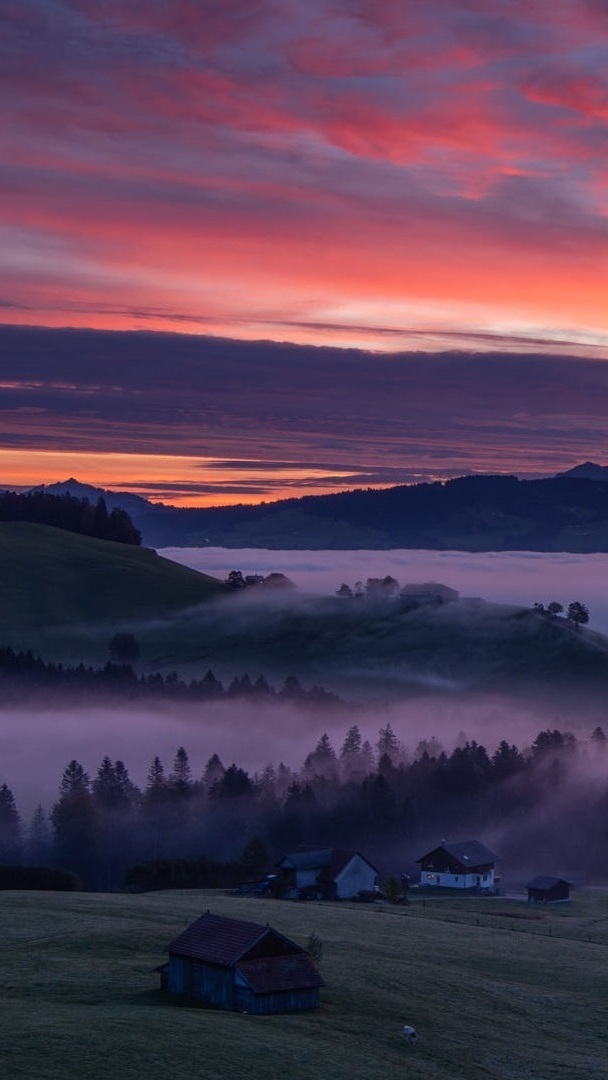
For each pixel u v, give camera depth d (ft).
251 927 225.35
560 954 306.96
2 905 318.86
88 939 267.39
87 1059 171.83
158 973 237.04
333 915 342.03
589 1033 231.71
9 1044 176.45
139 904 330.95
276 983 216.54
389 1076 184.96
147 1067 171.12
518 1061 206.80
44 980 227.20
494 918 382.63
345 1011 223.10
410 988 247.91
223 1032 194.08
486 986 260.21
